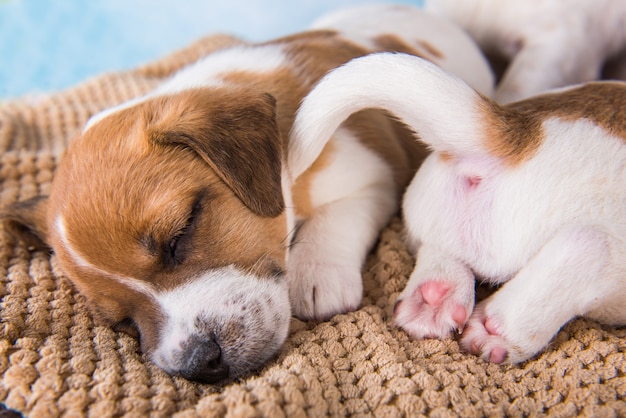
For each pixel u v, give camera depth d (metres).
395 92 0.35
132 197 0.34
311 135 0.36
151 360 0.34
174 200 0.34
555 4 0.49
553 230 0.34
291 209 0.37
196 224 0.34
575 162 0.34
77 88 0.55
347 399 0.33
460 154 0.36
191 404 0.33
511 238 0.35
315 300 0.37
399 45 0.45
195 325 0.34
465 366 0.34
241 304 0.34
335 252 0.38
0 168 0.45
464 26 0.53
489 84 0.48
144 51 0.74
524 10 0.50
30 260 0.39
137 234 0.34
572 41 0.49
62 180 0.35
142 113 0.36
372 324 0.36
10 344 0.34
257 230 0.35
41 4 0.76
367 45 0.43
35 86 0.70
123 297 0.35
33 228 0.39
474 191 0.36
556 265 0.33
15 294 0.37
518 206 0.35
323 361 0.34
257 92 0.36
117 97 0.54
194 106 0.36
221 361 0.34
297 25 0.76
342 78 0.35
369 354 0.34
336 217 0.39
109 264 0.34
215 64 0.41
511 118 0.35
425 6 0.59
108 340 0.35
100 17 0.77
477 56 0.48
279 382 0.32
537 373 0.34
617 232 0.33
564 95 0.38
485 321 0.35
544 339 0.34
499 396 0.33
